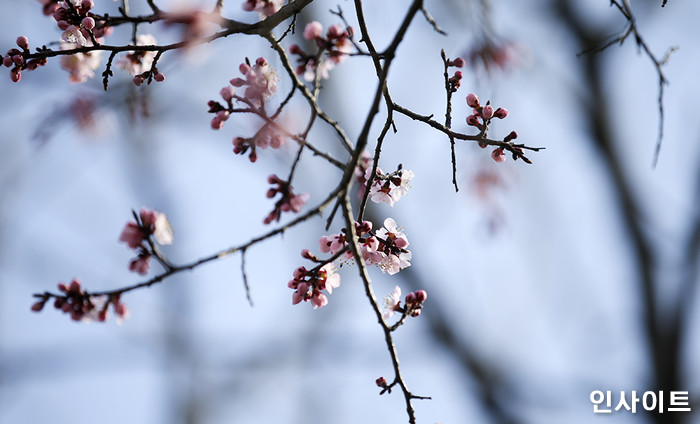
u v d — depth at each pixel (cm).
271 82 190
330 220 185
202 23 190
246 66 190
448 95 192
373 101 182
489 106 191
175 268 189
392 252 192
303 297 191
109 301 193
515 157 191
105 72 189
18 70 190
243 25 190
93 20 190
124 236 188
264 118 190
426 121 191
